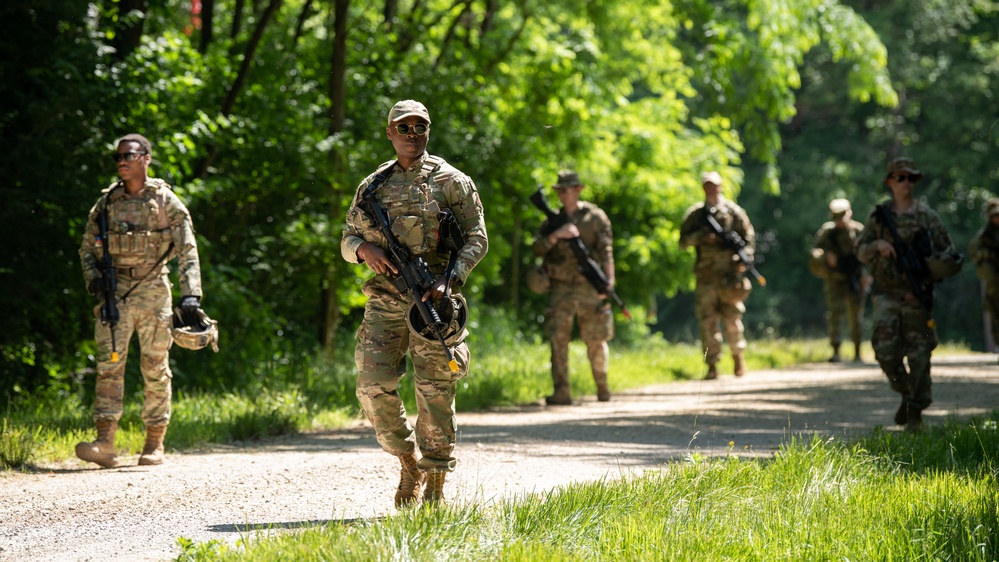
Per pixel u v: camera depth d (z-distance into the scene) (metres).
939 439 22.67
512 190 57.38
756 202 128.38
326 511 18.02
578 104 63.53
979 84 123.12
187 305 23.70
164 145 37.75
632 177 77.19
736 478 18.08
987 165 124.00
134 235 23.83
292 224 44.47
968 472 18.80
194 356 40.53
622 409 35.84
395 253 16.53
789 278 134.38
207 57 43.50
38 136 34.75
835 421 30.77
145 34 46.59
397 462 23.31
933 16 121.50
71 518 17.56
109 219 23.97
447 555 13.32
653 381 48.41
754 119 65.38
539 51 64.94
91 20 38.41
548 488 19.48
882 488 17.42
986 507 15.52
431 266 16.95
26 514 17.84
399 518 14.55
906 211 27.52
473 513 14.88
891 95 65.62
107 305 23.70
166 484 20.50
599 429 29.33
